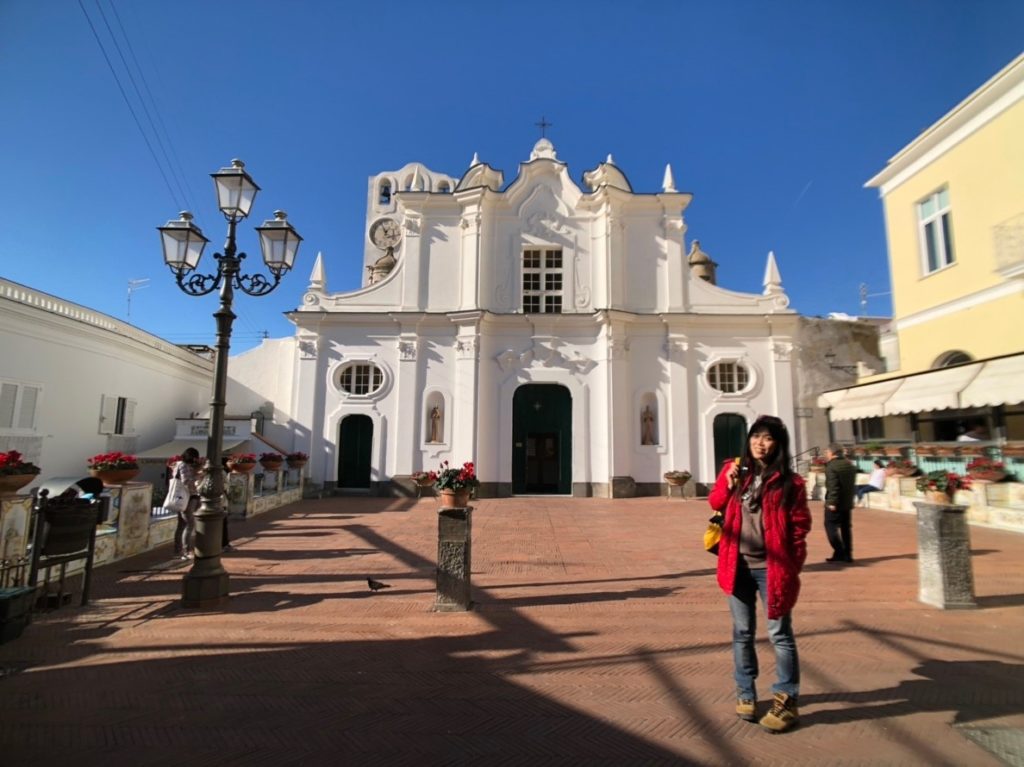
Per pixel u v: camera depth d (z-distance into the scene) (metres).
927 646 5.26
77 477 15.62
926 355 16.38
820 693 4.28
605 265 20.50
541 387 20.44
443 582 6.58
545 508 16.52
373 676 4.71
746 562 3.93
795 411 20.08
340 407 20.00
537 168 21.42
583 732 3.78
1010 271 13.11
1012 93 13.75
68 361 15.31
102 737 3.70
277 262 7.69
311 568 8.74
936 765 3.34
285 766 3.38
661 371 20.22
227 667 4.90
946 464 14.83
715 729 3.79
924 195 16.47
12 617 5.51
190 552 9.54
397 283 20.92
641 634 5.72
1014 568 8.34
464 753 3.53
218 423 7.09
